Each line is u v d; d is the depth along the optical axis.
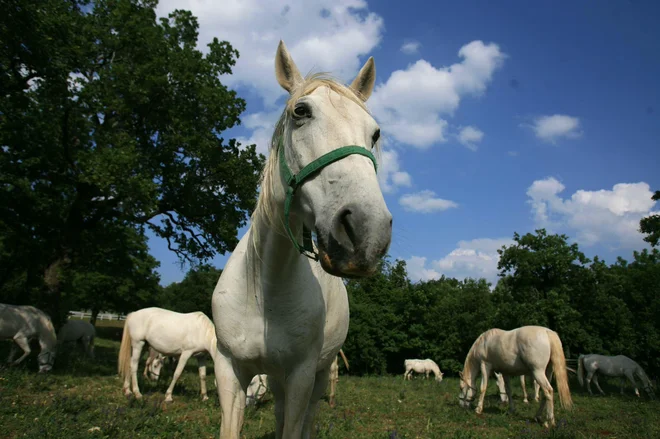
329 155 1.34
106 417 4.83
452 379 18.58
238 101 13.03
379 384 13.35
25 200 12.38
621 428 6.73
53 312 11.85
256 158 13.78
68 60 9.92
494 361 7.98
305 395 1.88
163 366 12.33
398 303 22.59
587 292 19.66
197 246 14.12
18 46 8.98
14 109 10.73
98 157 9.74
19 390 6.68
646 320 20.64
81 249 13.22
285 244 1.70
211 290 33.81
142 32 11.38
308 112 1.48
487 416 7.52
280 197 1.61
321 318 1.93
